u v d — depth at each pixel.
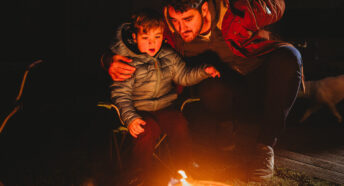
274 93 2.83
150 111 2.90
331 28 8.65
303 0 8.98
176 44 3.16
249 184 2.79
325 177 2.94
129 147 3.31
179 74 3.00
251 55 2.97
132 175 2.71
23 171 3.15
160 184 2.80
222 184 2.57
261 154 2.91
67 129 4.26
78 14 6.84
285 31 8.77
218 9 3.00
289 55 2.79
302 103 5.54
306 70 6.61
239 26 2.91
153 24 2.64
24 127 4.32
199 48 3.21
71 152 3.58
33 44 7.12
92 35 6.78
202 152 3.46
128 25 2.90
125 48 2.85
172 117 2.85
